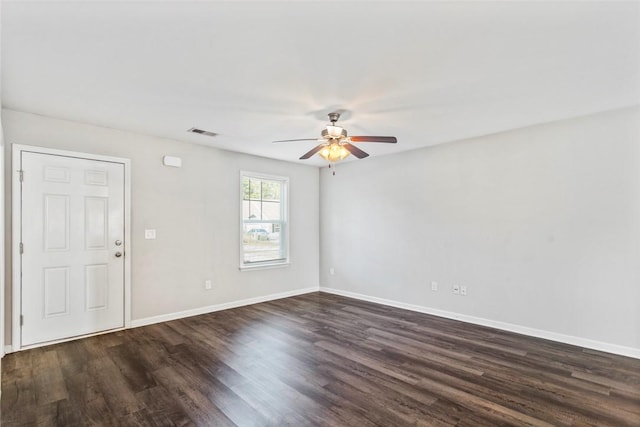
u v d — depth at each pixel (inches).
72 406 87.0
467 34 75.0
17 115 123.9
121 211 148.1
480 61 87.1
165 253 162.1
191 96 110.3
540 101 114.0
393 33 74.7
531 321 141.4
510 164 147.7
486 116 129.1
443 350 125.2
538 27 72.4
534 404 88.0
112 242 145.6
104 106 119.4
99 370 107.7
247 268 194.9
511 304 147.2
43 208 129.0
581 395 92.5
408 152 186.1
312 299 210.1
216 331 146.8
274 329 150.1
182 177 168.4
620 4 64.4
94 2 63.9
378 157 201.3
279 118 132.0
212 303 179.8
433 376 104.0
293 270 221.9
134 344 130.4
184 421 80.7
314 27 72.4
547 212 137.3
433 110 122.5
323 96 109.9
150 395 92.5
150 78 97.5
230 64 89.2
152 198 157.9
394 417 82.3
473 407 86.7
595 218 126.0
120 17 68.9
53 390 95.0
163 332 145.1
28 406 86.9
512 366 111.0
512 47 80.4
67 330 133.9
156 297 158.9
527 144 142.8
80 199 137.6
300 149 184.9
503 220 149.8
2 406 86.7
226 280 186.1
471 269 160.1
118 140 147.7
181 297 167.6
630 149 119.0
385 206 197.3
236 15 68.2
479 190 157.5
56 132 132.3
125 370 107.8
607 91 105.7
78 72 93.7
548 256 137.1
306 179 230.7
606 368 109.2
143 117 131.3
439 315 171.6
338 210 224.7
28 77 96.4
